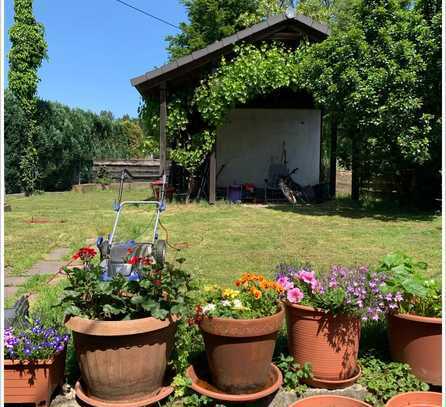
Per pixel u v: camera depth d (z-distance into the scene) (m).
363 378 3.06
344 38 10.09
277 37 12.32
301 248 7.11
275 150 15.72
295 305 2.99
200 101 12.15
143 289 2.77
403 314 3.03
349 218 10.35
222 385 2.81
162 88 12.04
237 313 2.78
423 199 11.94
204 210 11.58
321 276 3.20
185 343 3.08
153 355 2.69
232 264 6.03
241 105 15.60
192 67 11.91
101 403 2.69
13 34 16.27
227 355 2.74
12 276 5.69
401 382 2.98
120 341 2.59
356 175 13.71
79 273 2.77
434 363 2.99
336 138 13.86
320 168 15.81
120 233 8.39
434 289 3.15
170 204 12.70
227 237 7.94
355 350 3.03
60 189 19.38
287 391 2.94
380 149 10.37
